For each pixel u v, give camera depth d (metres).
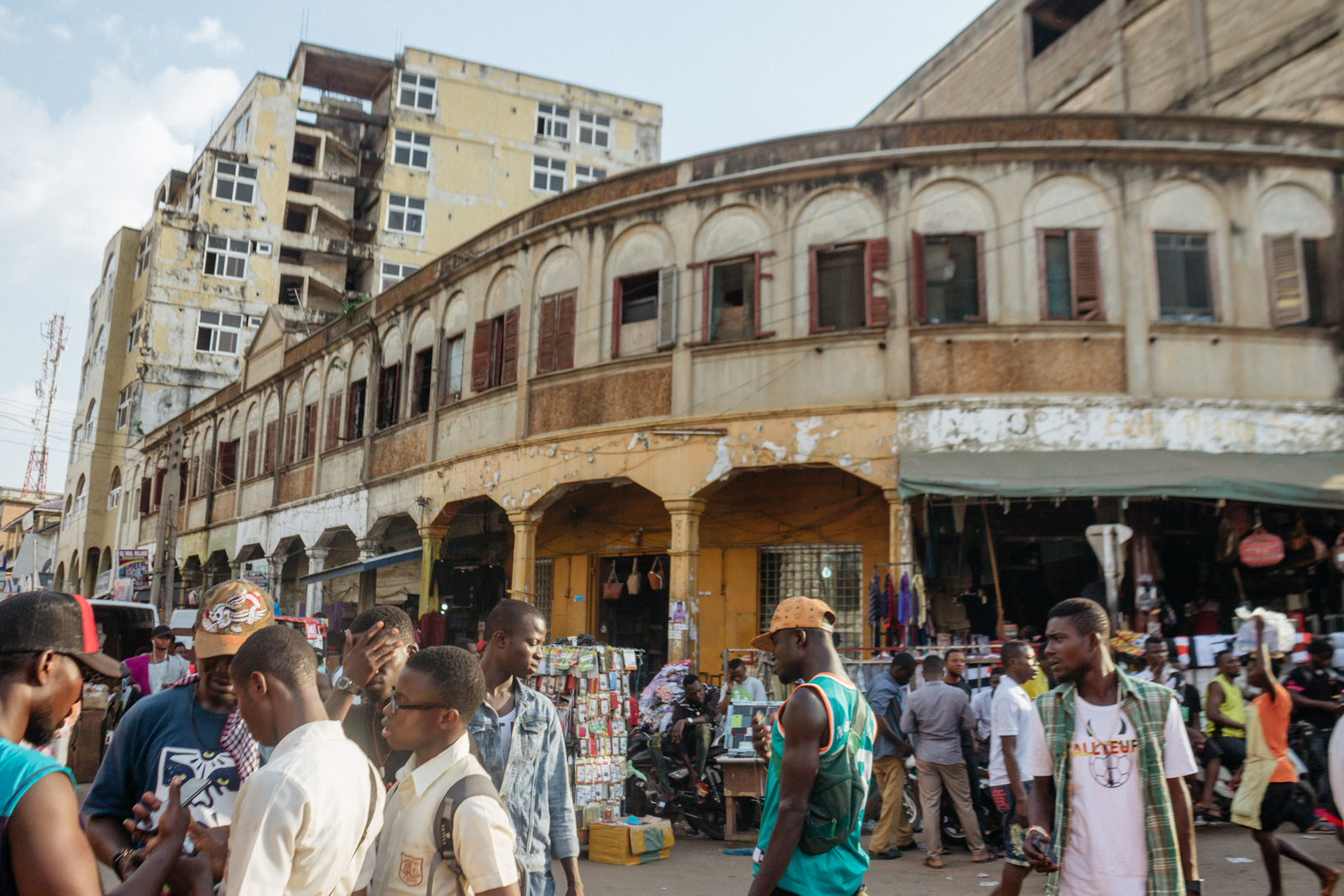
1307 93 16.16
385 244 41.66
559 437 16.14
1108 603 10.00
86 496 43.03
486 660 4.00
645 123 45.69
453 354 19.59
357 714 3.93
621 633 17.70
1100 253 13.70
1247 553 12.35
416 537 22.58
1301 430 13.30
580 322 16.48
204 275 40.31
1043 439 13.14
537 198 43.44
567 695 9.11
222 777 3.12
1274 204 13.96
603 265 16.36
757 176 14.85
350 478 22.52
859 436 13.62
